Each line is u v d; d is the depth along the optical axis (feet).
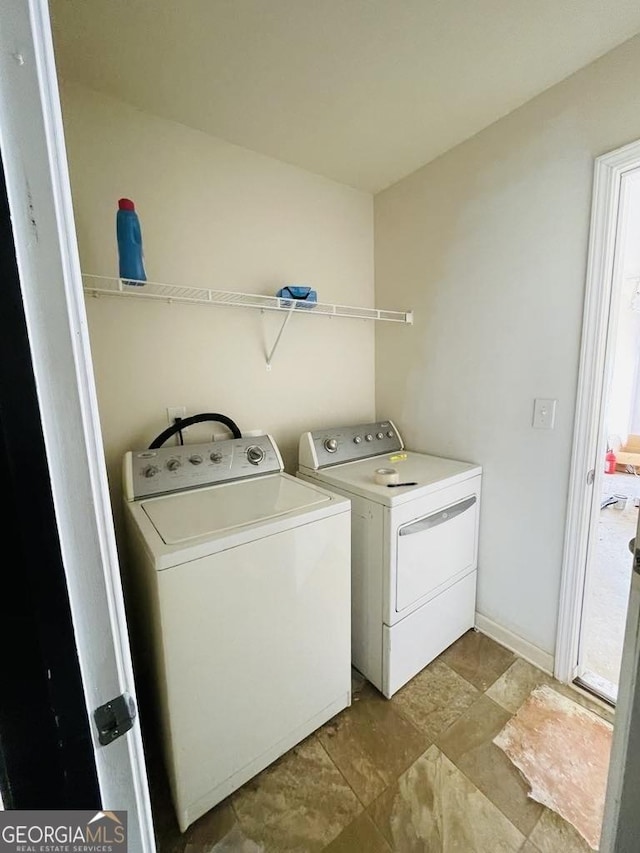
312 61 4.07
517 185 5.00
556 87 4.47
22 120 1.04
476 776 3.91
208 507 4.16
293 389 6.58
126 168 4.72
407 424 7.09
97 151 4.52
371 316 6.91
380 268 7.29
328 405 7.07
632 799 2.03
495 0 3.40
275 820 3.58
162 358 5.23
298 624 4.03
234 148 5.54
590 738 4.29
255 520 3.77
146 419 5.18
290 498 4.45
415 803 3.68
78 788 1.32
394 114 4.95
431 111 4.91
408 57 4.04
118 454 5.02
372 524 4.77
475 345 5.77
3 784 1.18
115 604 1.38
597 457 4.73
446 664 5.43
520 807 3.62
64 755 1.28
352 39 3.79
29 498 1.13
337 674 4.51
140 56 3.95
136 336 5.01
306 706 4.24
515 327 5.23
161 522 3.75
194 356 5.49
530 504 5.29
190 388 5.50
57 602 1.21
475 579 6.03
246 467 5.22
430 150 5.79
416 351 6.75
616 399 15.74
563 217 4.59
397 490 4.73
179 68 4.12
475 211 5.54
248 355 6.00
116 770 1.44
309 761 4.10
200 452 4.97
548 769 3.96
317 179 6.47
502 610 5.77
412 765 4.04
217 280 5.56
